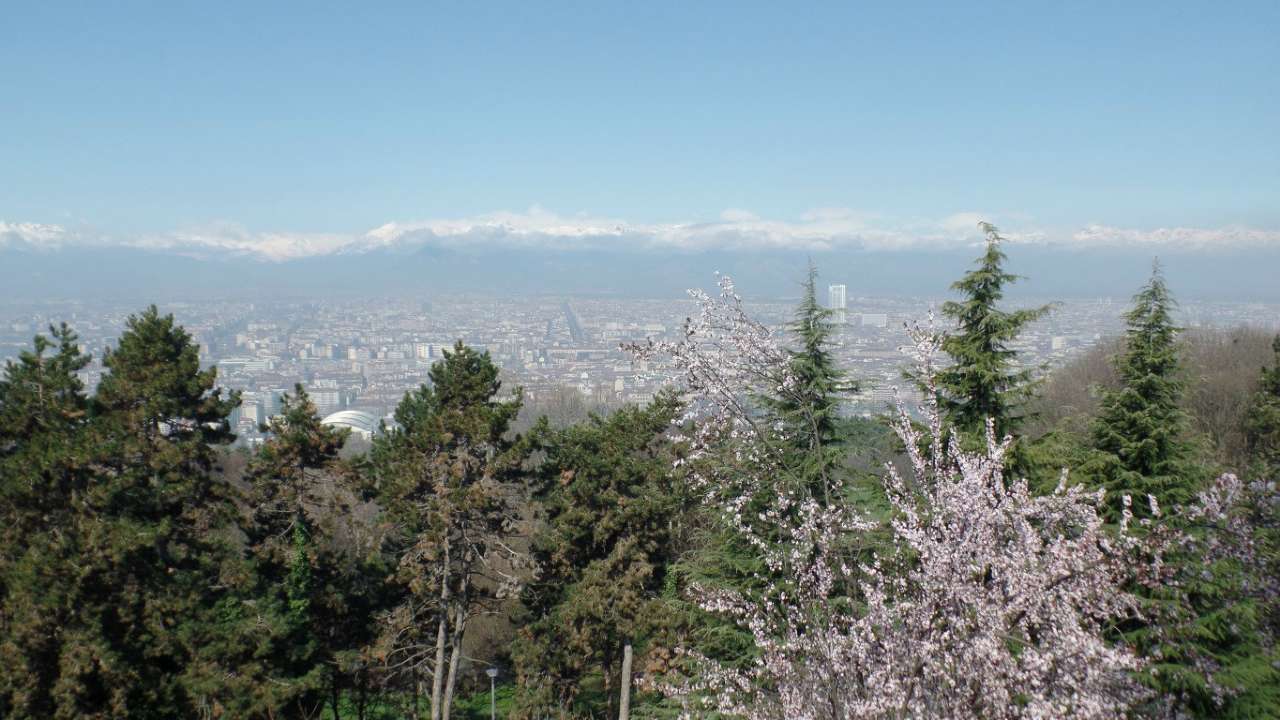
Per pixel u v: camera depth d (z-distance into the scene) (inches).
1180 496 498.3
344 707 1032.2
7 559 614.5
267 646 680.4
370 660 774.5
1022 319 525.3
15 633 548.7
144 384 706.8
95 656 556.1
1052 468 533.0
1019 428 541.0
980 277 533.0
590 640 750.5
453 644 770.8
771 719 341.1
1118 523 505.0
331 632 812.0
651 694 767.1
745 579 575.2
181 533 688.4
